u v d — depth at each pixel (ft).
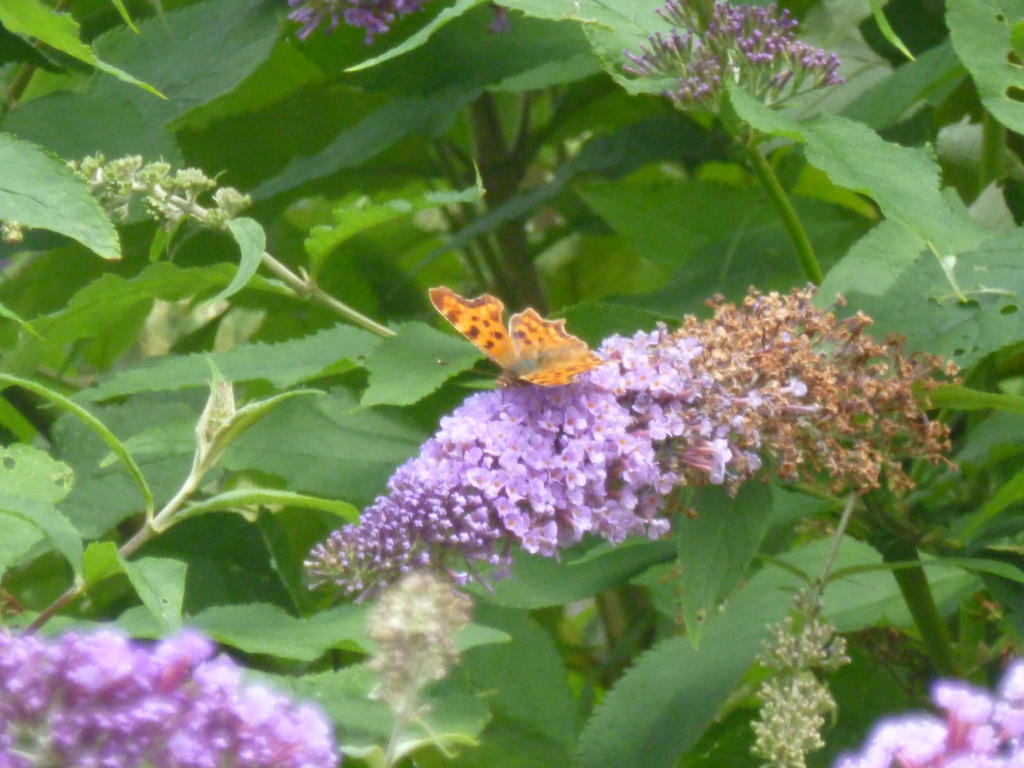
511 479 2.33
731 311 2.43
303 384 2.67
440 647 2.08
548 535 2.33
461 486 2.33
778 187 2.69
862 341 2.42
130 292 2.60
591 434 2.36
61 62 2.89
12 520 2.34
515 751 2.58
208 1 2.96
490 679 2.62
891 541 2.65
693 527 2.40
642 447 2.36
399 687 2.09
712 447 2.36
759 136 2.65
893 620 2.70
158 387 2.57
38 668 2.00
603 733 2.54
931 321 2.51
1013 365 2.84
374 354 2.51
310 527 3.05
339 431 2.66
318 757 2.05
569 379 2.37
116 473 2.71
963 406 2.48
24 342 2.84
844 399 2.40
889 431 2.43
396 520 2.30
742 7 2.64
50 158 2.32
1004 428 2.68
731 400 2.37
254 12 2.92
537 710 2.61
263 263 2.61
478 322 2.40
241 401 2.67
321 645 2.31
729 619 2.63
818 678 2.69
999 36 2.64
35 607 2.90
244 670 2.33
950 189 2.64
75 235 2.30
